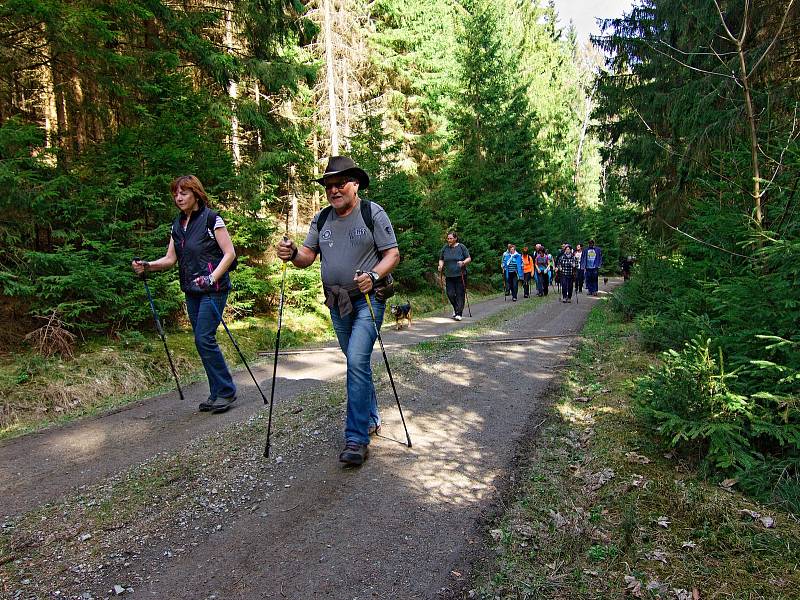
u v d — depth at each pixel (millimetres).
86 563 2418
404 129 20516
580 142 44594
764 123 5648
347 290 3480
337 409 4578
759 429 3346
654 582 2283
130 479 3326
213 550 2514
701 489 3123
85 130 9172
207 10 9820
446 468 3434
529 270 18266
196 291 4484
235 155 11172
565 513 2895
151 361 6434
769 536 2633
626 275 22359
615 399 4797
